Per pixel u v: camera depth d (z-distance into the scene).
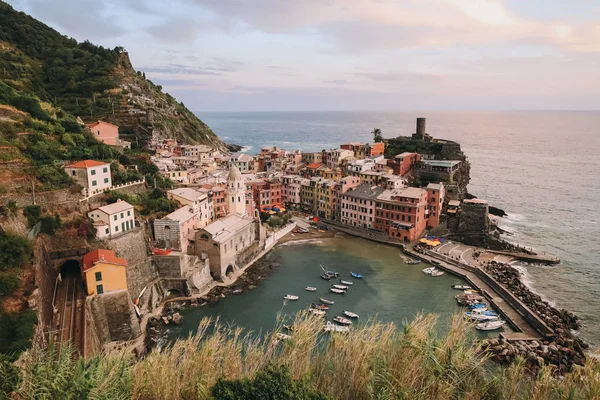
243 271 117.19
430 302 97.56
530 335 82.25
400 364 22.62
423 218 144.50
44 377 22.14
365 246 139.00
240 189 133.75
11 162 92.75
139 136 199.25
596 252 130.88
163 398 22.64
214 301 97.88
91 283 79.12
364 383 22.09
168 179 140.00
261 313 91.75
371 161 188.25
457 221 145.25
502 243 133.00
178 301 97.81
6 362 23.48
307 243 142.00
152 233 107.19
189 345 25.23
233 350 25.33
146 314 91.38
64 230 89.06
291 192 178.62
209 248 110.00
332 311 92.62
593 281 109.62
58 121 126.81
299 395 20.67
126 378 23.12
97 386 22.03
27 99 121.00
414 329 24.30
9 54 187.38
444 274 115.06
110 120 195.88
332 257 128.50
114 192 106.44
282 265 121.75
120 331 80.88
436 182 177.50
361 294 101.75
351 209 157.12
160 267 101.06
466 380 22.33
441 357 22.81
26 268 69.94
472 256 125.50
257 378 22.03
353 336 25.58
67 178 99.00
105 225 92.75
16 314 60.97
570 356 74.44
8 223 76.31
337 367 23.47
